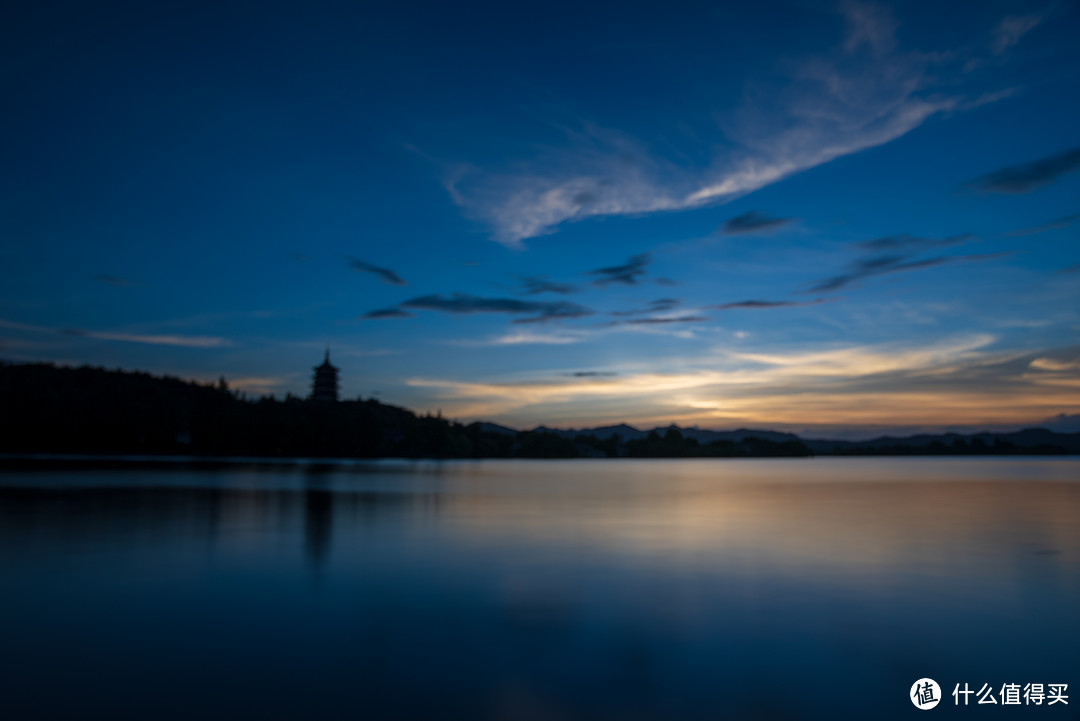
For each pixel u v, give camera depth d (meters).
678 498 53.06
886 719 9.93
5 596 16.95
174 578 19.27
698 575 20.00
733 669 11.97
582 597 17.19
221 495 48.62
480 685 11.16
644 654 12.72
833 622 14.91
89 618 14.92
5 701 10.40
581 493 58.62
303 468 107.50
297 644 13.18
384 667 11.98
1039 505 46.19
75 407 174.12
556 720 9.84
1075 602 16.75
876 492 61.84
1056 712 10.17
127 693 10.74
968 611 15.84
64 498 44.53
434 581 19.05
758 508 43.47
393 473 97.38
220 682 11.23
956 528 32.09
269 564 21.39
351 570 20.62
